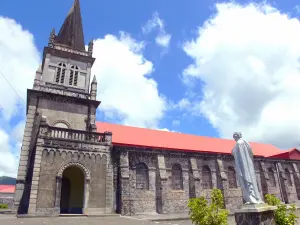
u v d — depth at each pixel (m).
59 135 22.59
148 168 26.77
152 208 25.48
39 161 20.56
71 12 33.81
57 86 27.88
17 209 21.88
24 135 24.14
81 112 27.27
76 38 32.22
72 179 26.47
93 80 29.30
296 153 39.44
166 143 31.56
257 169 34.19
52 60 28.84
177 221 19.98
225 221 9.39
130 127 33.56
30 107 25.22
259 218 8.25
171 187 27.53
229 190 30.86
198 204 10.02
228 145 37.44
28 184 22.80
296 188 36.84
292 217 9.70
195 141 35.47
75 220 17.38
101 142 23.72
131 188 25.02
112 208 22.55
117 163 24.78
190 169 29.25
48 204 19.77
